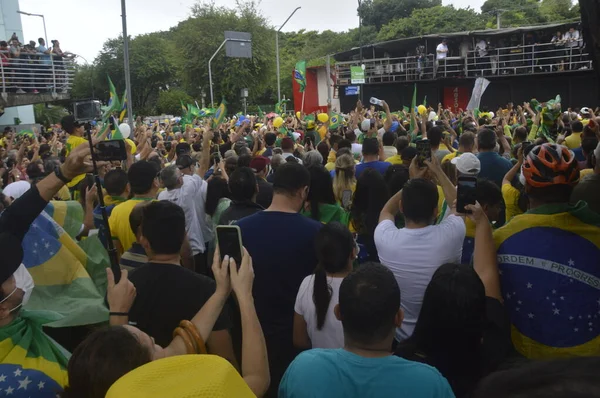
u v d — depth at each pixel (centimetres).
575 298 226
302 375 179
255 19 4131
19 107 2609
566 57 2627
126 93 927
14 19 2648
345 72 3641
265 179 578
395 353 224
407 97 3378
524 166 242
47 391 199
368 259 407
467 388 212
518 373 74
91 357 155
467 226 321
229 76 3981
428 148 314
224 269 206
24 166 892
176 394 113
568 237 231
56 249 336
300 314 293
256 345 194
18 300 203
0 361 197
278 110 2569
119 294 211
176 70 4722
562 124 912
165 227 255
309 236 318
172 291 249
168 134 1792
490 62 2947
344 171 499
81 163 244
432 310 215
